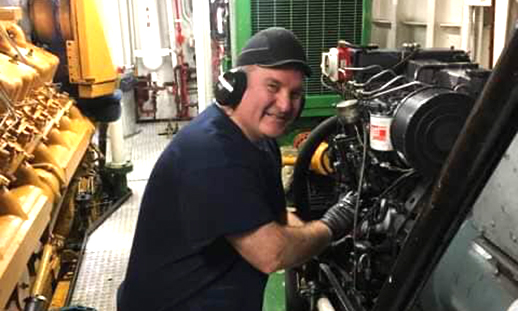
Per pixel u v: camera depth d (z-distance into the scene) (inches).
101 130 187.2
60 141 132.2
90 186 176.4
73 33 161.9
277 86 58.1
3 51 121.6
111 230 165.5
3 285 70.5
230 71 59.2
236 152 59.6
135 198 192.9
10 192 90.1
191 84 303.3
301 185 105.7
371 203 84.0
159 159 65.0
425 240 47.9
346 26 143.8
